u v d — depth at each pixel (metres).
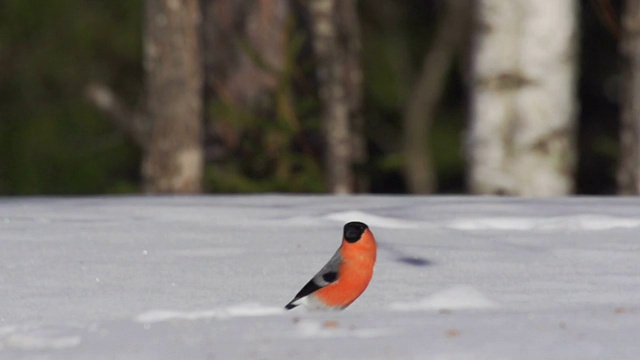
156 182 17.84
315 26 19.84
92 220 10.12
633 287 7.27
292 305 6.64
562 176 15.62
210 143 19.52
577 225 9.67
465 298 6.69
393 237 9.14
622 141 15.55
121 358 5.35
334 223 9.80
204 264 8.03
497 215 10.04
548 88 15.54
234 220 10.01
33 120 25.23
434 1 34.38
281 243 8.80
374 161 20.55
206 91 19.59
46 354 5.49
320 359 5.18
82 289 7.34
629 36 15.44
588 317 6.01
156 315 6.42
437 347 5.34
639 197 12.00
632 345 5.34
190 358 5.29
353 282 6.59
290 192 19.23
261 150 19.38
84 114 25.28
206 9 19.59
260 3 19.52
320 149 20.08
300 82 19.80
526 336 5.54
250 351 5.37
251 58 19.05
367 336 5.60
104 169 25.17
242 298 7.10
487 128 15.73
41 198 12.91
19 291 7.30
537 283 7.40
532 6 15.52
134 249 8.62
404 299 6.99
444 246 8.70
